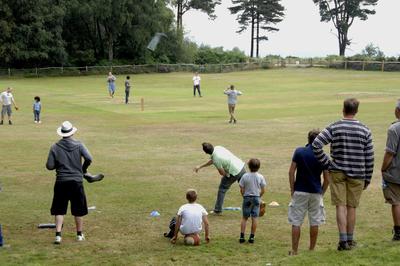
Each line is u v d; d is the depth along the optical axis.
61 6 69.00
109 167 16.44
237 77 61.56
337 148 7.54
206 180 14.64
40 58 68.88
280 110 31.41
